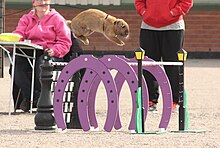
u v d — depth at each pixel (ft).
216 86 73.92
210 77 85.87
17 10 126.93
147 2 48.24
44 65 37.68
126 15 128.77
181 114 38.83
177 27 48.32
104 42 128.67
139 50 36.40
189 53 130.52
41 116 37.55
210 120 44.47
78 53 47.88
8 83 72.59
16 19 127.24
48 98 37.70
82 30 49.03
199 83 77.25
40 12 46.55
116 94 36.81
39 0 46.34
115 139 34.32
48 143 32.86
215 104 56.08
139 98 36.63
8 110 49.29
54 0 127.03
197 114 48.11
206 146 32.35
